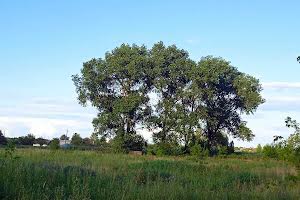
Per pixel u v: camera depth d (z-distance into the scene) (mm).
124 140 58469
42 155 25453
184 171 24094
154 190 12211
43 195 9883
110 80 62750
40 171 13289
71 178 12781
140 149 61031
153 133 62938
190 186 14250
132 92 62969
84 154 36281
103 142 61375
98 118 60906
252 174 23000
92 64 62094
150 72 62438
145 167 25734
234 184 17281
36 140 59219
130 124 61781
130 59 62594
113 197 11219
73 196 10273
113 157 35844
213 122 64062
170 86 64250
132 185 12711
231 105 66375
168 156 52438
